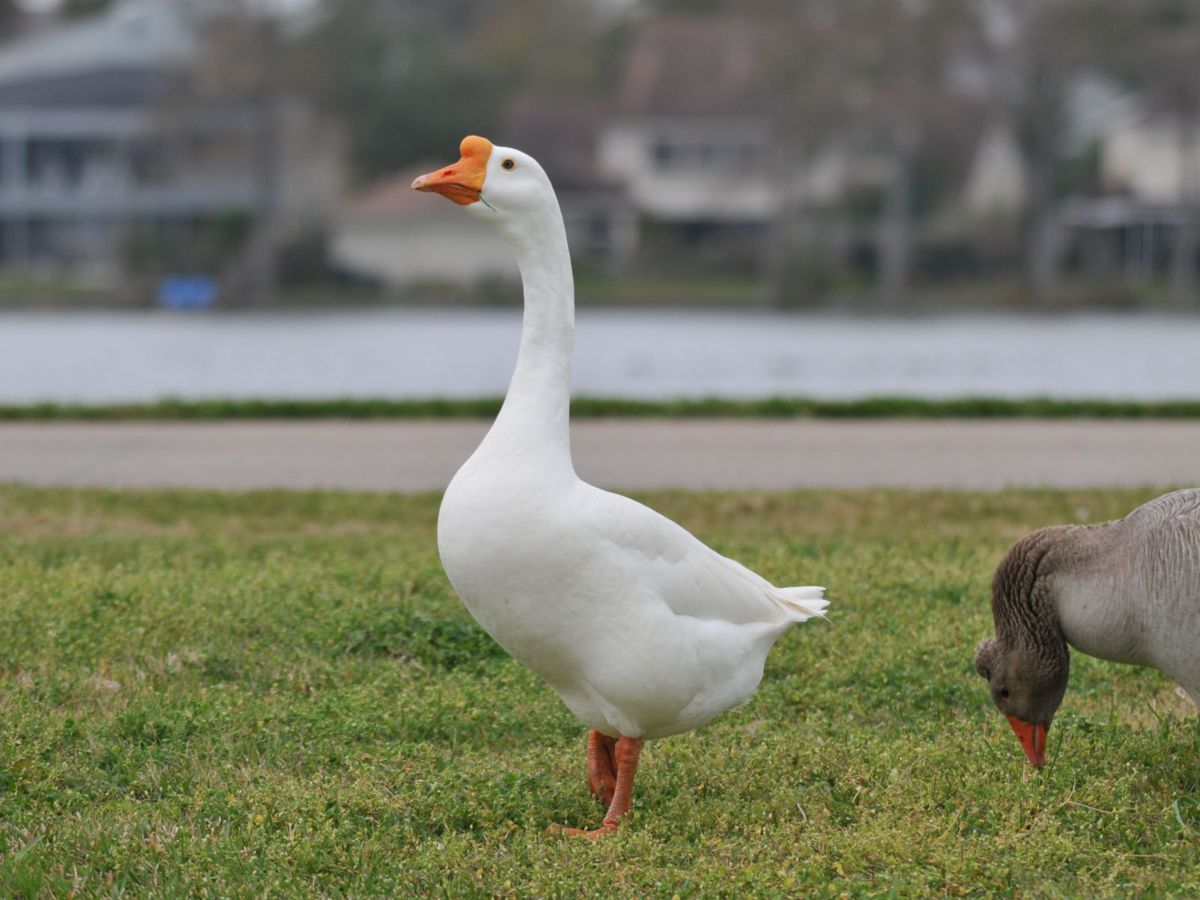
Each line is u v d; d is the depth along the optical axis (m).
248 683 6.67
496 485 4.76
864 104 58.16
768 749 5.66
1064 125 61.91
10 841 4.85
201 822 5.00
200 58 64.62
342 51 66.88
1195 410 16.22
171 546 9.41
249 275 59.22
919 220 60.25
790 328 43.00
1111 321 46.75
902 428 15.45
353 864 4.69
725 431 15.27
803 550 9.26
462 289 59.09
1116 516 10.39
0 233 68.12
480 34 78.62
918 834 4.73
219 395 24.58
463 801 5.19
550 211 4.91
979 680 6.58
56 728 5.74
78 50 71.06
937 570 8.39
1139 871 4.57
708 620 5.02
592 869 4.57
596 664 4.86
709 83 67.00
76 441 14.68
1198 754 5.52
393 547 9.38
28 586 7.79
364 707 6.18
